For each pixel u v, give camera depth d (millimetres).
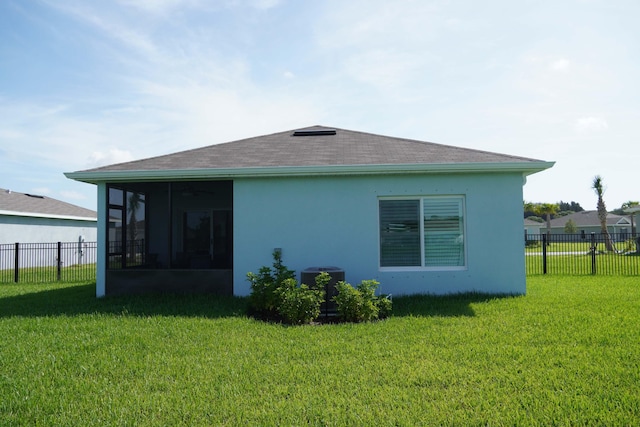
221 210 13562
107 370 4637
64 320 7059
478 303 8031
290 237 9312
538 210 82375
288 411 3588
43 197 27719
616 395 3775
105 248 9633
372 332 6059
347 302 6977
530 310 7336
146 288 9500
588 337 5602
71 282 13625
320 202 9297
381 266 9258
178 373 4512
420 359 4836
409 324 6484
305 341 5652
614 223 51562
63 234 24516
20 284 13227
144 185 12094
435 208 9258
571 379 4168
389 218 9305
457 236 9211
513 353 4988
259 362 4840
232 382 4258
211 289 9398
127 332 6148
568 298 8484
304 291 7176
